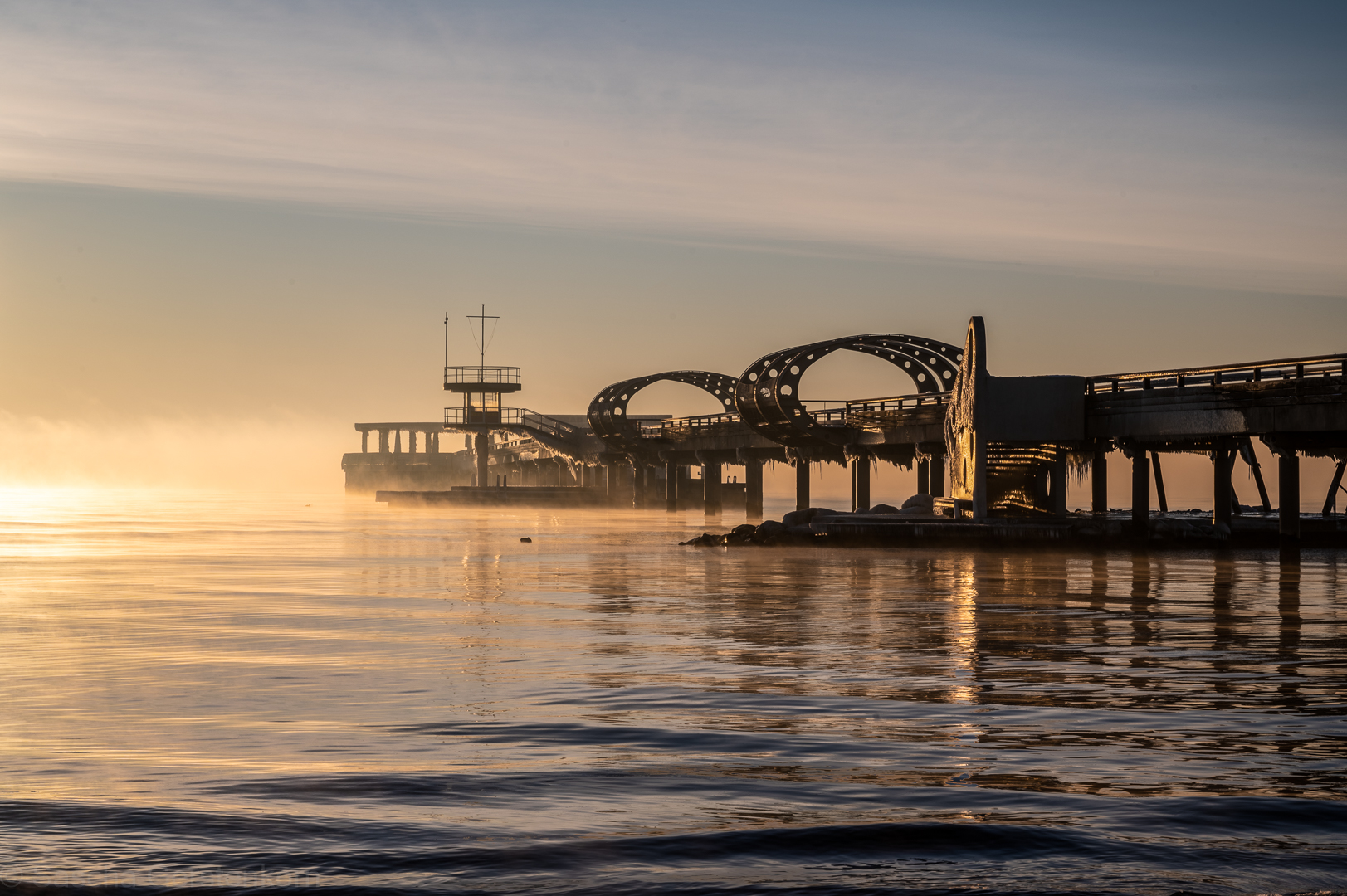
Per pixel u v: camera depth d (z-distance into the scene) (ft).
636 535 215.10
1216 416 154.51
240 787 36.60
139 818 33.22
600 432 316.19
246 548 176.04
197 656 64.80
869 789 36.50
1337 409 141.28
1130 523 164.35
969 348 172.65
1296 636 72.74
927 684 55.47
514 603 94.12
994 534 160.35
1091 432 169.27
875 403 219.20
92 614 86.63
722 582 112.57
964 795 35.78
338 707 49.98
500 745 42.65
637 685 55.31
